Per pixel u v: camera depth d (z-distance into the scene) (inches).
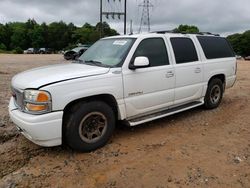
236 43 4168.3
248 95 355.6
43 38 4675.2
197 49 255.3
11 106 184.9
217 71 273.9
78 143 176.1
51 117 163.0
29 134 164.7
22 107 170.4
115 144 194.7
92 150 183.6
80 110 173.9
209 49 270.2
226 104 303.6
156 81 212.2
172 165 164.7
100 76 181.5
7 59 1155.9
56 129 165.8
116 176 154.1
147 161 170.2
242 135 211.0
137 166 164.4
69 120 172.6
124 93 194.2
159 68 214.2
